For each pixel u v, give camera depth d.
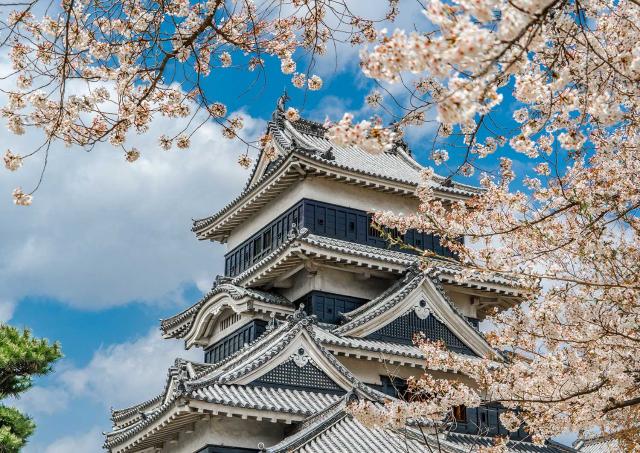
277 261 33.31
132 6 10.70
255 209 38.62
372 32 10.95
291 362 27.81
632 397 14.12
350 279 34.47
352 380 28.06
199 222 42.09
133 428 30.67
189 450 27.34
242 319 34.84
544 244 13.55
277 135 39.25
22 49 10.41
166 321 40.75
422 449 22.00
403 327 31.92
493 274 14.06
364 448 22.16
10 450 29.80
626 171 12.97
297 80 12.71
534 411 15.38
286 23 11.90
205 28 10.47
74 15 10.13
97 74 10.97
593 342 13.77
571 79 9.70
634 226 12.90
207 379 26.12
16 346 30.73
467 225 14.38
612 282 13.23
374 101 9.63
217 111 11.80
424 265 14.65
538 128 9.12
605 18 10.67
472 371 16.94
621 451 15.75
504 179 14.34
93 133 11.27
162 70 10.49
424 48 6.26
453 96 6.32
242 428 26.58
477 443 28.72
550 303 14.09
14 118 10.63
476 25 6.12
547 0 6.17
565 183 13.54
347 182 36.06
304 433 23.42
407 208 37.66
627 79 9.44
